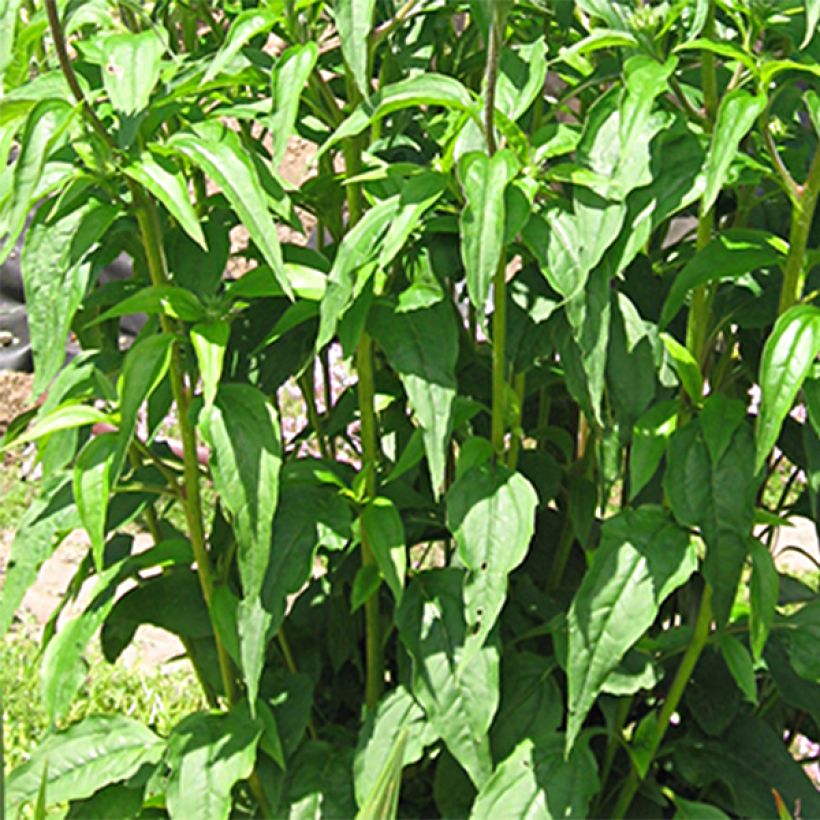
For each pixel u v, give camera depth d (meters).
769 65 1.07
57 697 1.21
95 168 1.12
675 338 1.24
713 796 1.32
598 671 1.15
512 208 1.10
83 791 1.26
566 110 1.25
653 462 1.16
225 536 1.28
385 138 1.26
